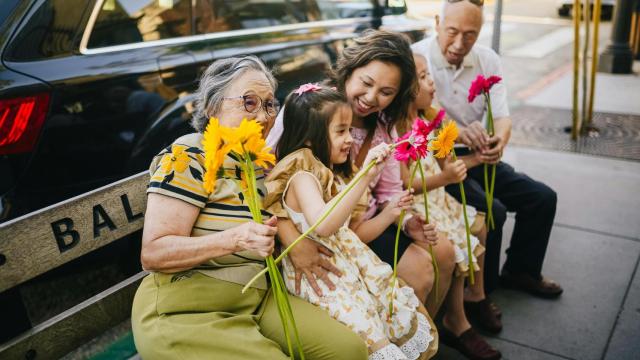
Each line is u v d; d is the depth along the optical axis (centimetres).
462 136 260
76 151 233
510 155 499
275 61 315
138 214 190
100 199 178
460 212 251
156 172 160
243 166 142
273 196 177
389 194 228
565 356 255
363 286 186
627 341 264
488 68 287
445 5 271
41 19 225
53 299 250
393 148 166
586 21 529
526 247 297
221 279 165
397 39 209
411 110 242
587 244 350
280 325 167
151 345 158
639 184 434
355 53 209
